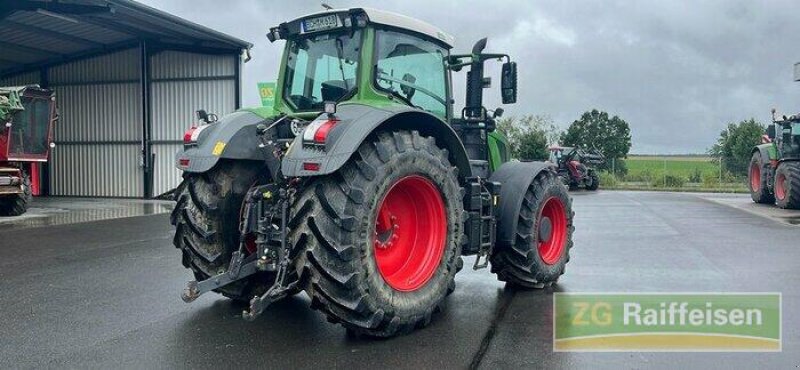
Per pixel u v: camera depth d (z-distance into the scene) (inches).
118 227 408.2
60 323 165.2
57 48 761.6
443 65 197.8
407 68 181.2
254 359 134.2
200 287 143.9
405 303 149.3
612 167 1134.4
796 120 520.7
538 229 202.8
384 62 173.2
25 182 518.6
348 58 172.7
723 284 208.7
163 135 768.9
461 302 185.9
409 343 145.2
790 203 505.4
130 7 576.4
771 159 557.3
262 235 150.6
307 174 135.7
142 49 756.6
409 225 163.5
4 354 139.2
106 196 799.1
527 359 133.6
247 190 173.0
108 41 745.6
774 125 551.2
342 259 136.3
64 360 134.7
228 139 165.8
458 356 135.7
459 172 175.2
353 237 137.9
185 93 757.9
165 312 176.1
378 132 150.2
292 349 141.0
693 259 261.3
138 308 181.0
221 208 168.9
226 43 719.7
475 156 212.7
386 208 158.7
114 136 791.7
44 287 212.5
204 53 744.3
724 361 132.1
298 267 139.6
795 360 132.5
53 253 291.0
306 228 137.6
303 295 194.7
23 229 398.3
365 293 139.8
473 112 214.8
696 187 1019.3
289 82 186.9
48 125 540.4
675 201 647.8
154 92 770.8
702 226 393.1
